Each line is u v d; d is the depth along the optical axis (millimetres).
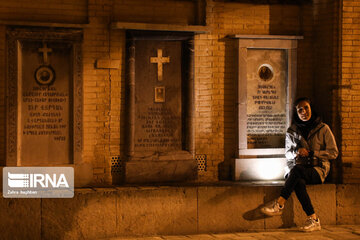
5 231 6188
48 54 7223
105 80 7418
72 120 7262
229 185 7336
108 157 7457
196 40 7766
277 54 8055
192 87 7672
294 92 8016
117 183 7500
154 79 7648
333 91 7637
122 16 7492
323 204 7125
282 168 7953
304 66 8086
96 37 7348
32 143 7168
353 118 7621
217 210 6859
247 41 7812
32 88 7164
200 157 7824
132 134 7469
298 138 7039
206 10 7727
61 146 7281
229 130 7910
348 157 7590
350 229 6859
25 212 6238
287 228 7012
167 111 7691
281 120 8086
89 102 7359
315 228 6672
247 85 7953
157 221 6688
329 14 7750
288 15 8117
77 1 7324
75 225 6383
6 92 6949
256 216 6949
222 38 7855
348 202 7207
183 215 6766
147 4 7605
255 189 6953
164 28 7426
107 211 6504
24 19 7086
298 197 6703
